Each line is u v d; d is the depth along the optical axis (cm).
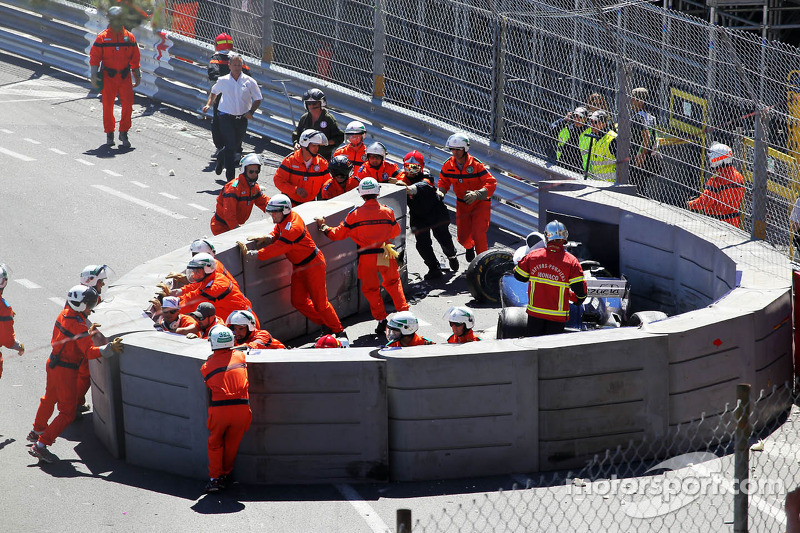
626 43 5400
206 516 3016
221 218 4938
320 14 6806
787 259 4128
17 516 2988
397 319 3616
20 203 5753
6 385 3925
